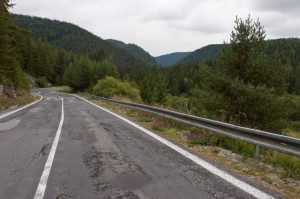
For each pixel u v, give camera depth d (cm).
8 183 332
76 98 3306
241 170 411
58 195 295
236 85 898
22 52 7644
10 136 666
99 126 863
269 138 432
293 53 13588
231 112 963
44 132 731
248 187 330
